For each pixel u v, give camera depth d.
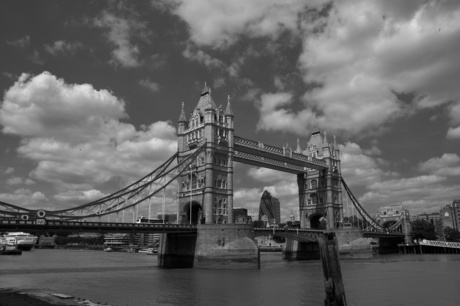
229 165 109.56
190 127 113.56
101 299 48.84
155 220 141.00
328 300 31.09
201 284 63.50
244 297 51.69
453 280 69.62
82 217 84.38
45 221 73.75
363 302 49.28
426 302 49.28
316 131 157.88
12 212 72.81
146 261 142.50
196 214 113.00
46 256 178.00
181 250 100.75
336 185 152.75
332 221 144.50
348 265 106.75
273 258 154.62
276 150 129.12
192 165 109.06
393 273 82.94
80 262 131.62
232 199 107.81
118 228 82.31
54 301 38.97
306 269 92.81
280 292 55.81
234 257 91.38
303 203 154.62
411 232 194.25
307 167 144.25
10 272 84.31
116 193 93.56
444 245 173.38
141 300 48.81
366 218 177.38
